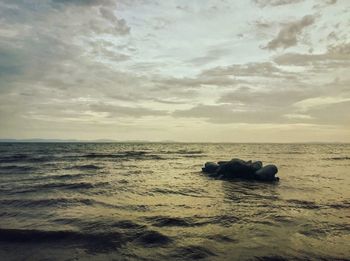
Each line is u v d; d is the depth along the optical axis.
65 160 39.84
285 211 10.66
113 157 49.25
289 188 16.53
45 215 9.95
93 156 50.50
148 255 6.44
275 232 8.05
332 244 7.10
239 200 12.87
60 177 21.19
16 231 8.00
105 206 11.49
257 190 15.76
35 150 74.38
